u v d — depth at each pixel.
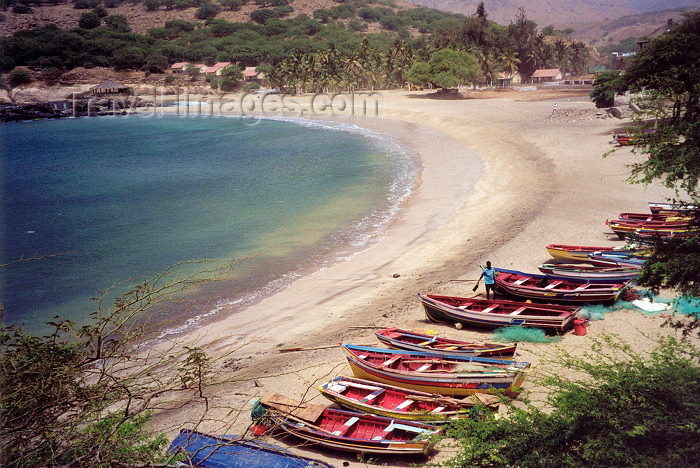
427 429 13.91
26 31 167.12
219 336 22.30
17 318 24.66
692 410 10.41
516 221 34.41
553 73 156.75
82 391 7.45
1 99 141.75
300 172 57.59
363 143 74.56
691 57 13.01
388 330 19.80
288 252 32.88
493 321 20.62
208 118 130.00
